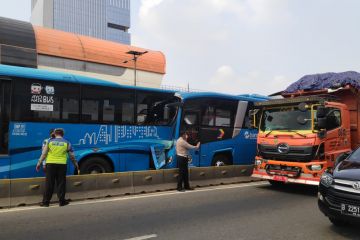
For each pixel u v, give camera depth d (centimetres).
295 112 1190
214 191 1202
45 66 3700
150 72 4591
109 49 4288
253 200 1048
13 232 698
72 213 860
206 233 700
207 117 1433
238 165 1448
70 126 1104
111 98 1198
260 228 739
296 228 742
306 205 980
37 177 995
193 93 1399
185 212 879
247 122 1568
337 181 677
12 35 3525
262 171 1233
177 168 1280
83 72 3997
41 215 838
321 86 1323
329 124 1162
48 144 954
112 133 1191
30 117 1038
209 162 1427
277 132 1207
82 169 1133
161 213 866
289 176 1154
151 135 1284
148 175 1188
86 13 15150
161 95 1327
